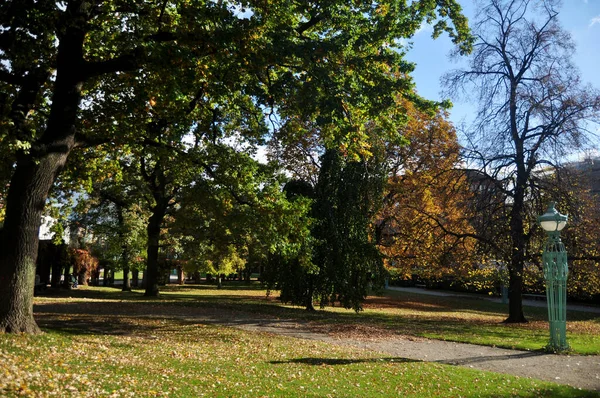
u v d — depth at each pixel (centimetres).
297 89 1127
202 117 1555
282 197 1547
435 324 1956
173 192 2858
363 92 1167
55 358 846
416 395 822
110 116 1359
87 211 3102
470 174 2173
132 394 682
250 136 1645
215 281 6041
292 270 2381
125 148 1596
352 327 1767
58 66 1086
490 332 1695
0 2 935
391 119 1291
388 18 1238
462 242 2283
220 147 1569
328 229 2350
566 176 2000
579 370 1078
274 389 801
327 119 1091
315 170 2741
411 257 2705
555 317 1340
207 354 1109
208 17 1028
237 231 1638
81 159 1469
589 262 2050
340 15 1210
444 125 2848
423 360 1161
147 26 1242
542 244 2047
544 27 2175
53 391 631
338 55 1157
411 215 2747
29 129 1033
